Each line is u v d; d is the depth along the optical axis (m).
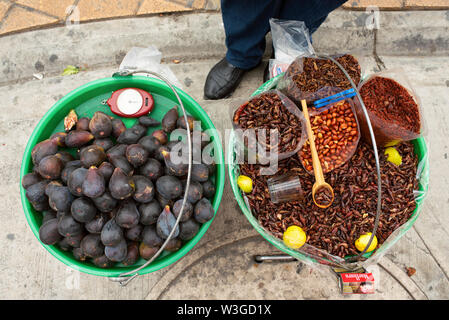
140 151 1.32
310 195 1.44
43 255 1.84
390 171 1.46
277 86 1.60
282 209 1.44
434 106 2.03
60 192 1.25
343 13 2.11
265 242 1.84
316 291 1.80
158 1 2.12
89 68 2.09
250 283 1.81
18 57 2.08
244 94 2.04
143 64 1.99
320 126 1.45
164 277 1.80
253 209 1.48
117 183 1.21
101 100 1.69
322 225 1.42
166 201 1.36
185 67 2.08
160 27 2.10
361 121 1.44
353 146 1.43
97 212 1.29
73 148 1.56
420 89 2.05
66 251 1.46
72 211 1.23
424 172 1.48
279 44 1.67
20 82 2.07
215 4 2.12
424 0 2.12
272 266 1.82
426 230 1.85
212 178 1.60
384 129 1.39
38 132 1.55
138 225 1.34
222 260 1.83
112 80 1.63
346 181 1.45
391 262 1.81
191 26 2.10
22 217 1.88
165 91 1.66
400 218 1.43
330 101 1.43
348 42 2.10
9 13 2.11
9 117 2.02
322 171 1.42
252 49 1.74
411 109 1.45
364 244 1.38
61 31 2.10
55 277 1.81
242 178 1.49
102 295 1.80
